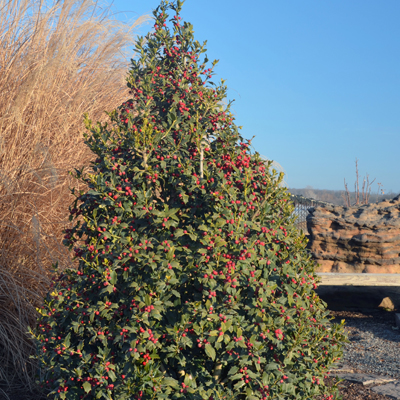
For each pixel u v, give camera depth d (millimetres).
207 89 3109
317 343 2840
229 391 2457
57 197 4598
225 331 2400
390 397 3527
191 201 2732
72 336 2658
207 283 2393
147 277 2438
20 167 4344
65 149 4852
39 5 5145
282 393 2506
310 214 6969
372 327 5875
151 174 2625
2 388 3670
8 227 4211
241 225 2557
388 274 6027
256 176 2939
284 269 2648
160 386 2340
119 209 2543
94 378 2381
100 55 5641
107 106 5512
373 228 6453
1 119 4367
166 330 2438
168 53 3135
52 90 4812
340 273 6262
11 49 4812
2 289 3941
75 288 2633
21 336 3844
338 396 3094
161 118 2982
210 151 2898
